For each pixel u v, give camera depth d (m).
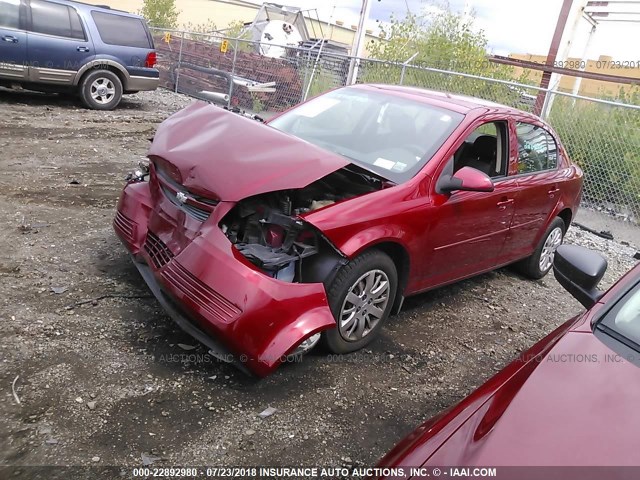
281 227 3.51
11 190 6.15
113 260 4.79
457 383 3.94
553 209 5.80
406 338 4.43
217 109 4.25
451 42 14.03
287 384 3.57
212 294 3.29
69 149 8.33
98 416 3.02
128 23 11.91
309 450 3.05
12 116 9.97
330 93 5.38
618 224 9.39
